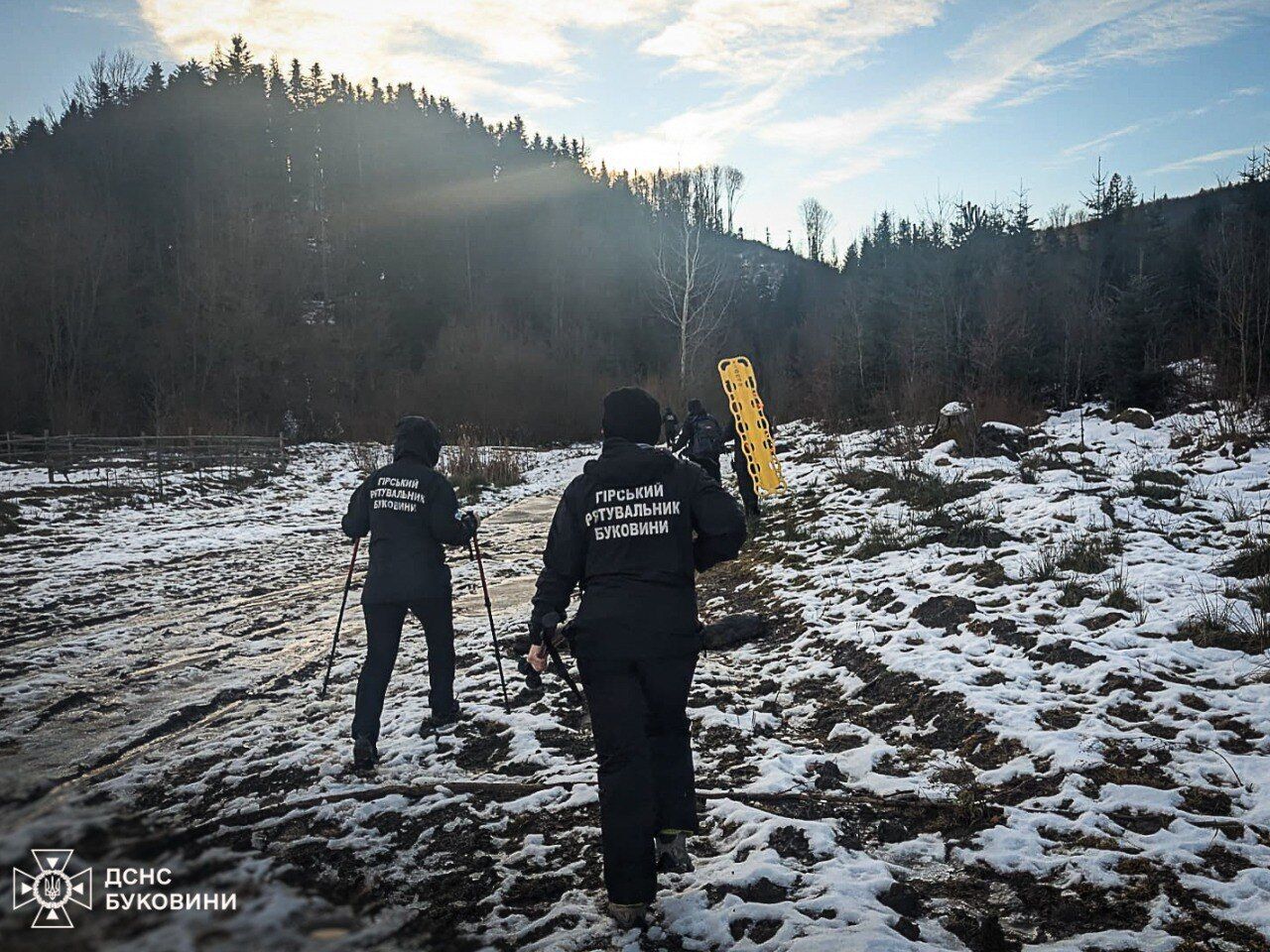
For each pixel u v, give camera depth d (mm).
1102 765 3984
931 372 22188
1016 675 5184
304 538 13781
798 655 6242
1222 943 2674
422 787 4062
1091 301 25500
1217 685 4781
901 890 3051
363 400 43188
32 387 34000
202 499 17938
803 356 43531
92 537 13102
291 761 4531
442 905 3010
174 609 8570
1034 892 3049
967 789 3902
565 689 5535
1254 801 3566
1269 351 16547
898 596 7031
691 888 3098
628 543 3053
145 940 799
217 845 1021
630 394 3328
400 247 58062
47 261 35594
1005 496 10234
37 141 51125
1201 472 10586
